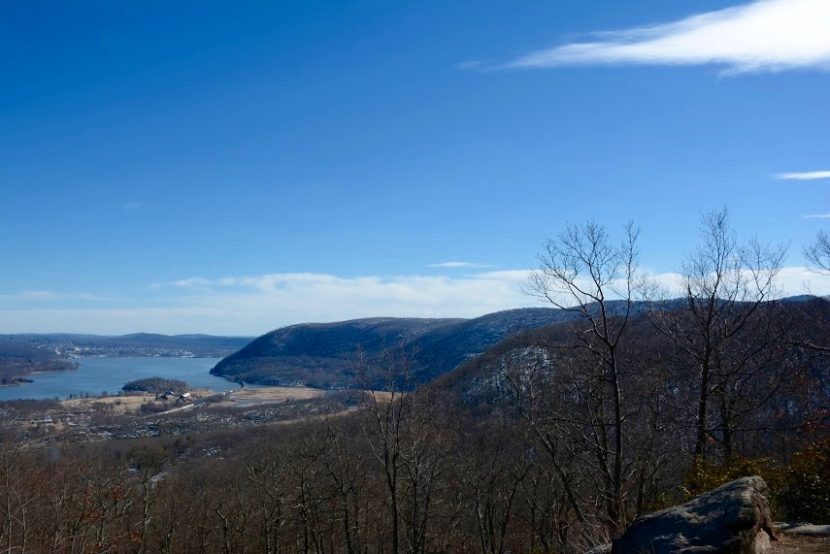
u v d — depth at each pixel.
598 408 19.98
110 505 36.09
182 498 43.25
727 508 9.54
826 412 18.00
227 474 47.66
